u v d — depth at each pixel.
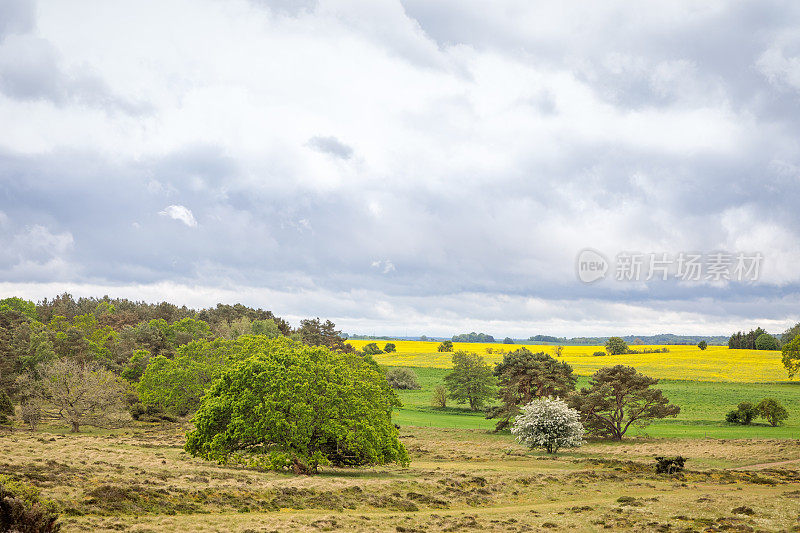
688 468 48.72
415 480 40.03
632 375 73.75
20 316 149.12
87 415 67.44
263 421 43.47
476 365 110.06
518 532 26.03
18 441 47.78
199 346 89.62
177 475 35.00
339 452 47.75
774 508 29.50
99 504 25.23
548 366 86.31
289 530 24.59
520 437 64.19
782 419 78.50
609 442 69.69
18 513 18.36
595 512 30.48
